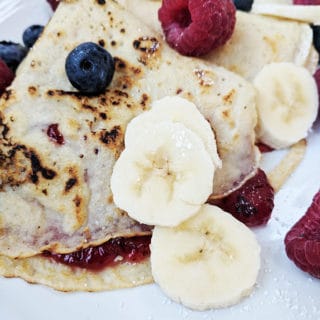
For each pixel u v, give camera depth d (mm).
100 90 217
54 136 211
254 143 226
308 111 241
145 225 214
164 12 233
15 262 211
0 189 208
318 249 200
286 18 256
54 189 209
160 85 222
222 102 221
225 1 231
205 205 209
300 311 203
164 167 207
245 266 202
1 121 211
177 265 202
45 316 203
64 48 223
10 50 254
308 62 257
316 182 233
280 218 224
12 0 287
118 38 228
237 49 245
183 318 202
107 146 211
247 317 202
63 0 231
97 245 212
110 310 205
